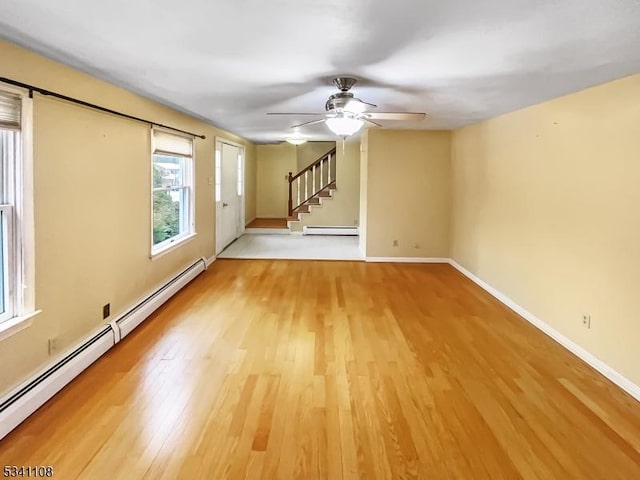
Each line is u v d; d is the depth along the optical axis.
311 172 11.38
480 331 4.21
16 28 2.30
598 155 3.38
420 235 7.44
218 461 2.26
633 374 3.00
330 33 2.32
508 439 2.48
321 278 6.30
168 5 1.99
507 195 5.08
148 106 4.50
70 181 3.16
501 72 3.07
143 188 4.47
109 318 3.81
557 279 3.97
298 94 4.02
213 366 3.37
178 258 5.66
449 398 2.94
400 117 3.93
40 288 2.84
